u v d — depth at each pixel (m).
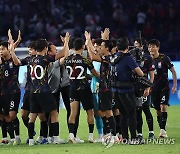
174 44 75.62
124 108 31.08
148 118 34.28
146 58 34.16
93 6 80.25
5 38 72.12
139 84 32.44
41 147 31.12
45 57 31.55
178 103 58.66
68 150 29.75
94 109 34.16
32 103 31.81
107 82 32.31
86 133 38.47
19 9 77.69
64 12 77.94
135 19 78.56
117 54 30.86
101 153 28.59
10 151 29.84
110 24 78.31
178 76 57.81
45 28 74.62
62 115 49.12
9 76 33.06
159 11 79.31
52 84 34.16
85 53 36.47
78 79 32.53
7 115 33.41
